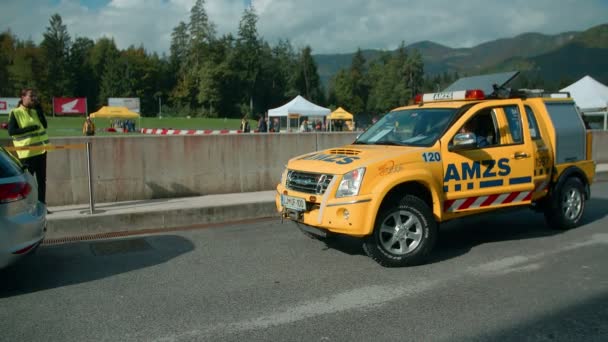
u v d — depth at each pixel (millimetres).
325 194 5707
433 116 6703
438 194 6066
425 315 4480
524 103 7168
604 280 5379
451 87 8469
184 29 120438
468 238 7340
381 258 5793
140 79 113938
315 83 123500
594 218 8641
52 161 9102
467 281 5395
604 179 14422
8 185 5066
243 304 4797
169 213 8445
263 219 9016
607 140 17359
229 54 107000
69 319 4504
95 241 7453
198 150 10273
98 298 5031
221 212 8852
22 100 8039
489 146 6621
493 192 6574
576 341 3949
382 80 128750
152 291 5211
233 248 6910
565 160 7594
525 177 6871
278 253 6621
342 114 48625
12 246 5039
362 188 5574
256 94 111125
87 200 9344
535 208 7812
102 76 113812
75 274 5836
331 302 4824
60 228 7754
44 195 8297
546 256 6316
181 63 118625
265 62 113500
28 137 8070
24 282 5562
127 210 8398
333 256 6441
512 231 7738
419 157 5996
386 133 6941
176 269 5973
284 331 4172
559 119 7578
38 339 4098
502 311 4551
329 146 11875
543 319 4367
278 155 11188
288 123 37500
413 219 5922
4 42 120750
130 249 6953
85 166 9328
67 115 74000
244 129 31406
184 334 4141
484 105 6680
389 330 4168
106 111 46312
